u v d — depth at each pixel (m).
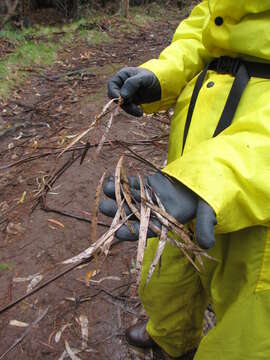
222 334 1.36
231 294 1.38
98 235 2.79
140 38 7.40
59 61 5.96
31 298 2.36
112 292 2.40
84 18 9.05
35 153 3.60
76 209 3.01
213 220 0.93
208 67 1.35
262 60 1.20
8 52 6.09
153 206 0.96
